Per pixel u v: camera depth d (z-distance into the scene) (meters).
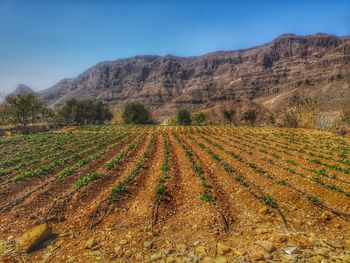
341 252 8.25
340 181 15.13
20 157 22.92
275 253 8.17
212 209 11.30
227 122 113.69
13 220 11.04
